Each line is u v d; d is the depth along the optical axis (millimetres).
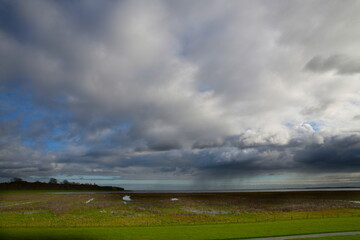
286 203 71188
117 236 23906
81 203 72688
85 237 23422
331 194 115812
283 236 23438
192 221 38219
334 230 26078
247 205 66688
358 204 65500
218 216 44719
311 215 43438
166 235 24297
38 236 23609
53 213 49031
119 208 59531
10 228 28406
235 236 23609
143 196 115562
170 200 86812
